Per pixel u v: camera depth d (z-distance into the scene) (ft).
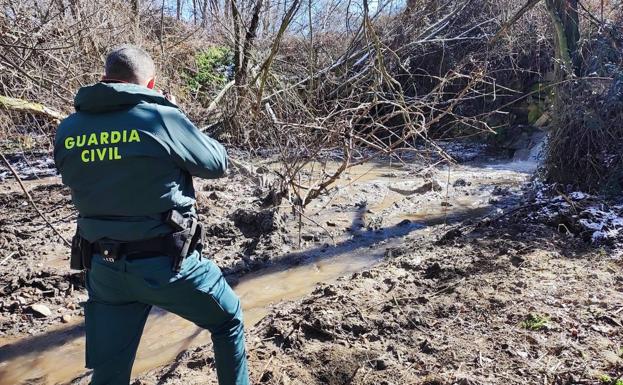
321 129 20.72
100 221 8.16
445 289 15.07
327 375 11.26
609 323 12.64
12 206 24.98
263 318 14.49
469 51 40.40
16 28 23.57
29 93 23.90
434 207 24.73
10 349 13.93
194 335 14.47
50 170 32.14
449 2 36.99
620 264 16.20
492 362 11.33
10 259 18.92
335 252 19.79
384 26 33.53
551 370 10.91
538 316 13.00
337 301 14.37
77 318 15.34
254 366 11.53
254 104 23.67
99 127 8.16
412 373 11.17
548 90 39.40
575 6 24.12
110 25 28.50
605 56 23.15
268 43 32.86
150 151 7.99
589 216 19.57
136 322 8.84
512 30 39.65
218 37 39.91
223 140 32.14
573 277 15.31
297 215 22.97
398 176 31.01
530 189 26.07
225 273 18.34
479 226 20.70
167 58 33.19
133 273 8.09
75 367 13.17
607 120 22.70
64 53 25.81
